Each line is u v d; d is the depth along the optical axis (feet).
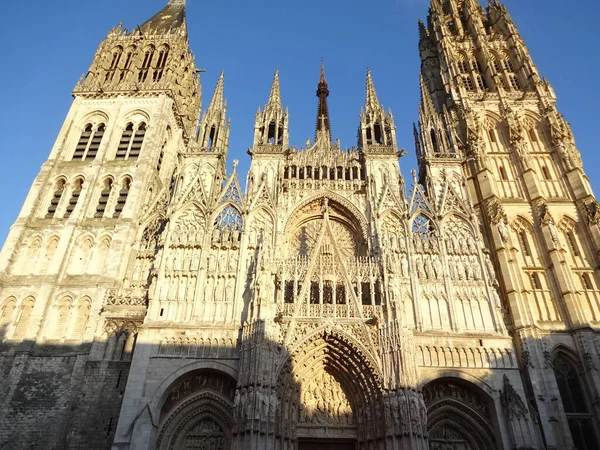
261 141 192.03
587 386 146.41
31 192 188.03
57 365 148.56
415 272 158.30
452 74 231.91
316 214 179.11
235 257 160.56
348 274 151.12
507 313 160.04
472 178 193.88
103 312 153.99
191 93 258.16
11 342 152.46
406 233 166.71
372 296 148.05
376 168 184.03
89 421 138.10
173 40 246.88
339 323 141.28
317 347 141.69
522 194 188.75
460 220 172.14
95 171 194.08
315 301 151.74
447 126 201.57
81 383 144.77
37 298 159.33
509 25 249.96
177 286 153.48
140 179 189.98
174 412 135.13
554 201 185.26
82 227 179.01
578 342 152.25
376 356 136.05
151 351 139.54
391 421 125.08
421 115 205.77
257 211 170.71
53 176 194.80
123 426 127.24
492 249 174.09
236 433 121.08
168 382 134.51
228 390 138.21
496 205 179.01
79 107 217.56
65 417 140.05
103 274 164.35
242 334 139.03
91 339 151.84
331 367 144.77
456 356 141.79
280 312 140.97
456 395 140.77
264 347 132.05
